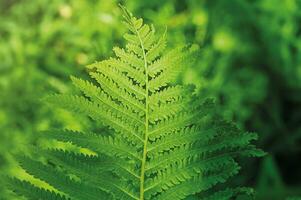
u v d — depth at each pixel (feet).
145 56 4.16
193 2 17.15
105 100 4.14
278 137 15.97
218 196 4.15
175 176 4.11
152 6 16.57
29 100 15.05
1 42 18.48
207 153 4.11
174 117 4.20
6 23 19.21
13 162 10.18
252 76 16.17
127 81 4.17
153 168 4.14
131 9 16.15
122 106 4.16
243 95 15.75
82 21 16.55
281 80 16.62
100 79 4.15
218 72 15.64
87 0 17.24
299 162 15.84
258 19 17.08
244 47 16.70
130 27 4.14
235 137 4.11
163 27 4.21
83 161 4.02
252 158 13.92
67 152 4.00
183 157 4.12
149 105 4.19
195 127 4.17
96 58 5.87
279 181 13.05
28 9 19.75
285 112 16.62
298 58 16.85
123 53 4.16
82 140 4.04
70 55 15.75
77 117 5.63
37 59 17.01
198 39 16.02
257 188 12.87
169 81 4.19
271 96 16.39
